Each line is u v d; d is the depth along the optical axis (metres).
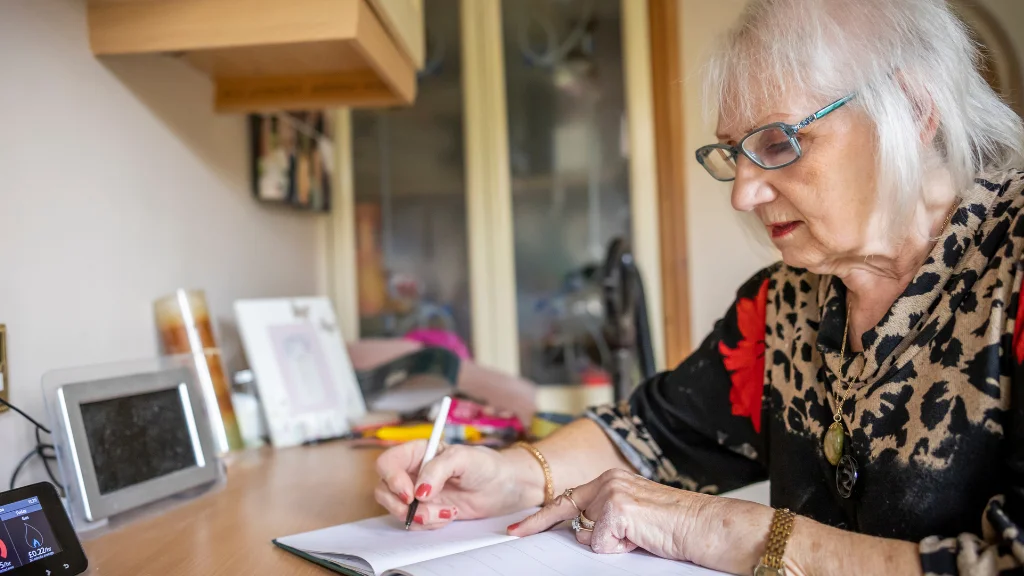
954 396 0.71
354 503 1.00
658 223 2.45
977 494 0.69
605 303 2.06
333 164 2.46
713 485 1.06
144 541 0.85
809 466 0.89
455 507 0.92
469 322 2.52
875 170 0.74
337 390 1.57
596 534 0.75
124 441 0.96
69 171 1.09
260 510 0.97
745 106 0.78
